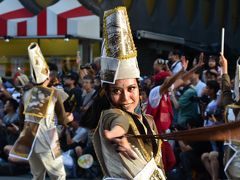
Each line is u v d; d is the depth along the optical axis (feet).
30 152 28.37
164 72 30.17
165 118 26.30
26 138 28.53
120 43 13.14
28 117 28.66
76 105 35.45
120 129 12.20
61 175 28.55
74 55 53.01
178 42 58.44
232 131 11.64
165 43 58.75
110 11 13.33
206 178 32.17
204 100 33.71
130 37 13.32
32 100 28.68
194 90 33.99
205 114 32.50
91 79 34.68
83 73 39.83
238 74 23.58
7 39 50.42
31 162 28.84
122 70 13.07
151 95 26.22
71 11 48.98
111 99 13.20
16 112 38.50
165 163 23.31
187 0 59.31
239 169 23.41
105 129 12.48
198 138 11.90
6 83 49.83
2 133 38.04
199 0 59.77
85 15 48.88
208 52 59.57
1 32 50.60
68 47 53.16
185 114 33.86
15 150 28.66
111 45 13.19
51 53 53.52
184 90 34.19
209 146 31.76
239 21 60.85
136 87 13.24
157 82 30.04
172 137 12.13
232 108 23.54
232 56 60.03
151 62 58.80
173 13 58.59
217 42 60.23
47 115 28.48
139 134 12.80
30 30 49.62
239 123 11.57
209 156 31.14
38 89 28.76
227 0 60.70
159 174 12.92
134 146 12.71
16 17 50.57
